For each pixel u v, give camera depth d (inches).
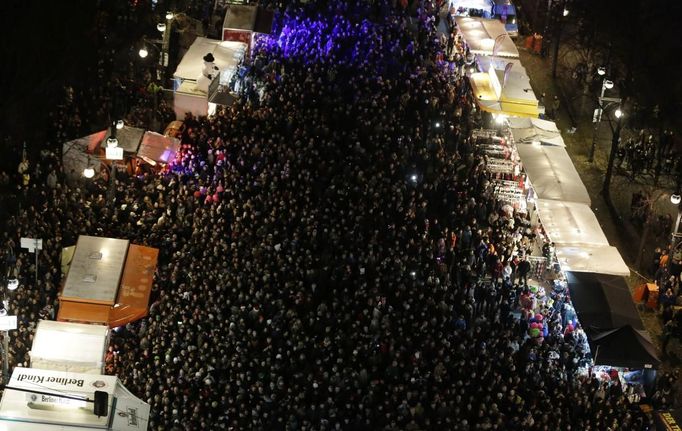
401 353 1501.0
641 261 1993.1
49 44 2374.5
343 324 1542.8
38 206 1819.6
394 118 2075.5
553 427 1437.0
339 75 2220.7
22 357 1469.0
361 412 1405.0
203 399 1405.0
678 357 1743.4
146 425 1282.0
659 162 2224.4
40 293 1573.6
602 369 1611.7
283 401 1406.3
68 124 2092.8
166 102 2250.2
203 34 2519.7
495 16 2664.9
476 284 1697.8
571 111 2496.3
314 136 1995.6
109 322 1520.7
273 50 2313.0
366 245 1720.0
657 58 2571.4
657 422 1469.0
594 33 2625.5
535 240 1847.9
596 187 2219.5
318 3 2507.4
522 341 1615.4
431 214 1846.7
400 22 2456.9
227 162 1892.2
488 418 1407.5
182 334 1508.4
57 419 1218.6
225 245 1667.1
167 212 1785.2
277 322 1528.1
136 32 2487.7
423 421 1407.5
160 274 1642.5
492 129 2162.9
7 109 2176.4
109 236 1732.3
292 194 1801.2
